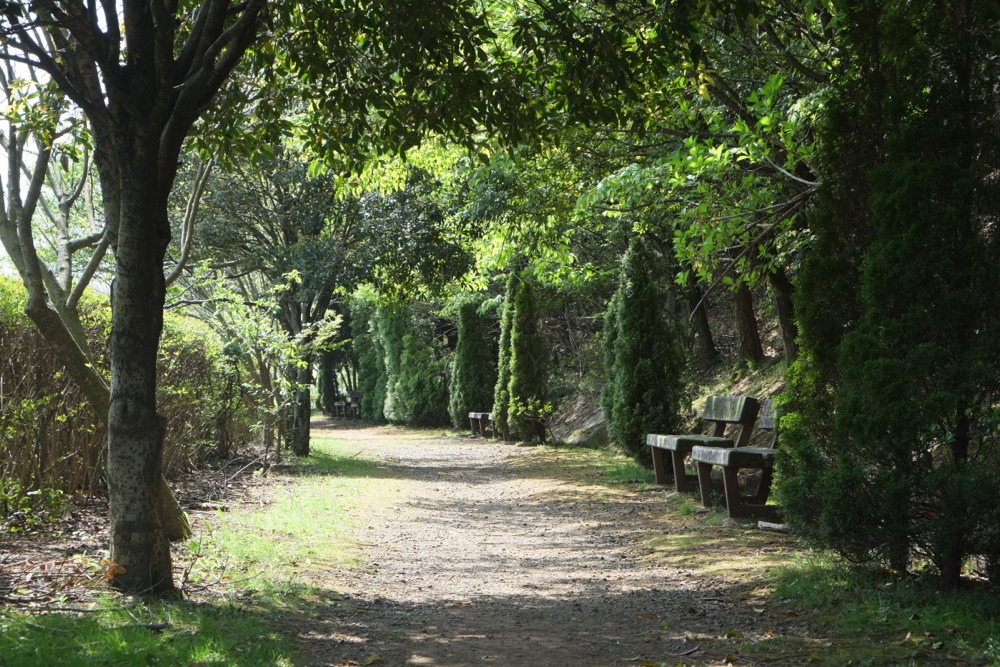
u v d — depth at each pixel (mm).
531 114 7574
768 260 10680
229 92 7734
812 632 5062
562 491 13469
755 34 10438
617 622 5668
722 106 11000
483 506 12641
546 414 24016
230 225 19141
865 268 5645
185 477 12508
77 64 6289
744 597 6105
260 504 11203
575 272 19453
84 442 8922
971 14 5551
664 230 16312
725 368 19891
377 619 5785
